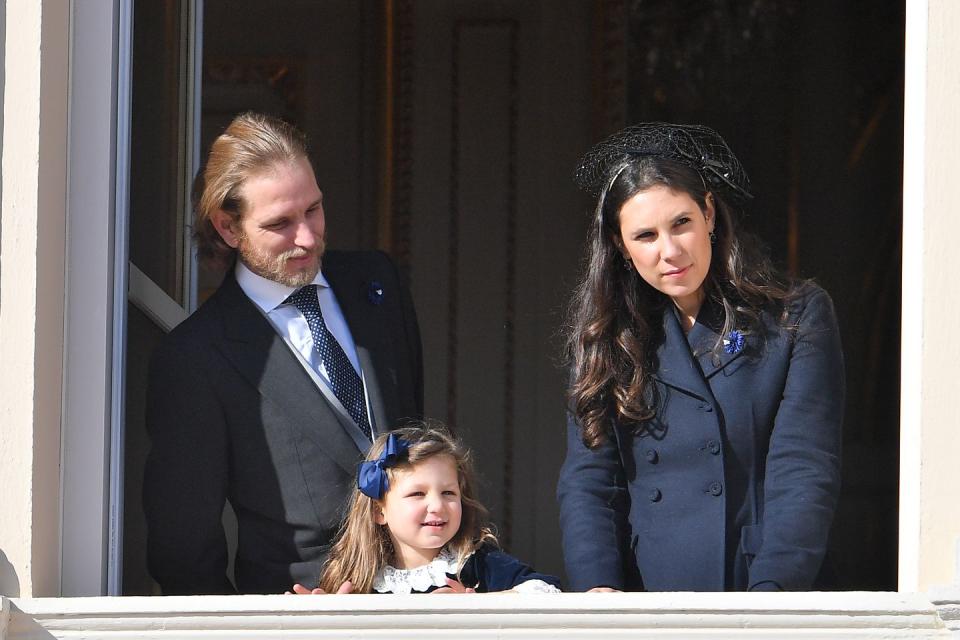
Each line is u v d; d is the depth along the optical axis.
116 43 9.92
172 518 10.42
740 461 10.27
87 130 9.82
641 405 10.46
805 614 9.28
